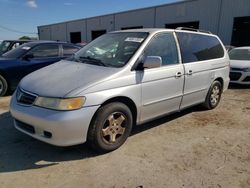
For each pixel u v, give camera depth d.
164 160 3.61
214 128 4.91
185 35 4.98
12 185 2.97
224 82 6.12
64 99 3.24
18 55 7.18
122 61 3.96
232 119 5.47
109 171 3.30
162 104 4.40
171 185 3.05
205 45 5.47
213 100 5.97
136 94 3.90
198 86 5.21
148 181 3.11
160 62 3.82
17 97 3.72
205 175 3.28
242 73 9.06
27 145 3.95
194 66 4.98
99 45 4.68
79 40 37.69
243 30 18.88
